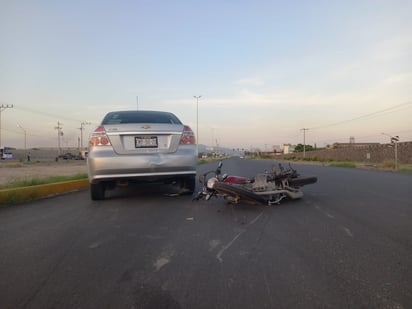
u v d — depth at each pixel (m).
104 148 5.64
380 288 2.48
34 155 121.38
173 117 6.82
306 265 2.94
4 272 2.82
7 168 31.88
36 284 2.58
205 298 2.34
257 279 2.65
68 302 2.29
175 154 5.89
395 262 3.01
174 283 2.58
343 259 3.09
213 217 4.92
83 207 5.80
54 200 6.79
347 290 2.45
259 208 5.65
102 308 2.21
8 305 2.25
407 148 44.69
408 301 2.28
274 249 3.39
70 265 2.97
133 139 5.76
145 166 5.69
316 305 2.23
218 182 5.70
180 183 6.88
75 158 94.56
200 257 3.16
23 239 3.80
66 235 3.96
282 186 6.47
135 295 2.39
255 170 19.53
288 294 2.39
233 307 2.22
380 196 7.23
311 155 87.75
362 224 4.47
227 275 2.73
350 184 10.15
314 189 8.66
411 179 12.40
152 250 3.38
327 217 4.92
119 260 3.09
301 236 3.87
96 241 3.71
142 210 5.46
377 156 52.59
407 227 4.30
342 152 66.50
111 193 7.46
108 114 6.67
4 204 6.30
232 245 3.53
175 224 4.48
